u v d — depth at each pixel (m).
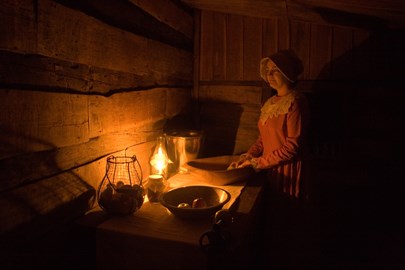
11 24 1.22
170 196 1.83
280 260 2.44
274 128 2.27
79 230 1.59
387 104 2.97
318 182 3.19
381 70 2.94
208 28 3.18
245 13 3.01
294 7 2.58
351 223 3.16
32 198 1.36
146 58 2.29
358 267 2.66
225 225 1.47
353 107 3.02
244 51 3.13
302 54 3.03
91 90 1.72
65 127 1.53
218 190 1.90
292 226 2.35
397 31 2.88
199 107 3.29
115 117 1.93
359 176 3.11
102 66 1.79
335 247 2.90
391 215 3.10
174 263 1.47
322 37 2.99
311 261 2.40
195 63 3.22
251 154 2.56
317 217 2.47
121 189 1.79
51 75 1.44
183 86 3.05
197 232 1.53
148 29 2.35
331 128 3.30
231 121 3.21
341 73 2.99
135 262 1.53
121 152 2.03
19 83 1.28
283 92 2.31
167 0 2.60
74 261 1.62
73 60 1.56
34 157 1.37
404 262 2.71
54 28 1.43
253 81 3.13
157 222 1.63
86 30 1.64
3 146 1.21
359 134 3.05
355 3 2.28
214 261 1.49
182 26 2.94
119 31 1.94
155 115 2.45
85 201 1.70
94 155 1.77
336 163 3.14
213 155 3.29
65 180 1.55
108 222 1.62
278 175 2.33
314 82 3.03
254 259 2.46
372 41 2.92
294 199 2.31
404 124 2.97
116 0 1.93
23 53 1.29
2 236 1.24
